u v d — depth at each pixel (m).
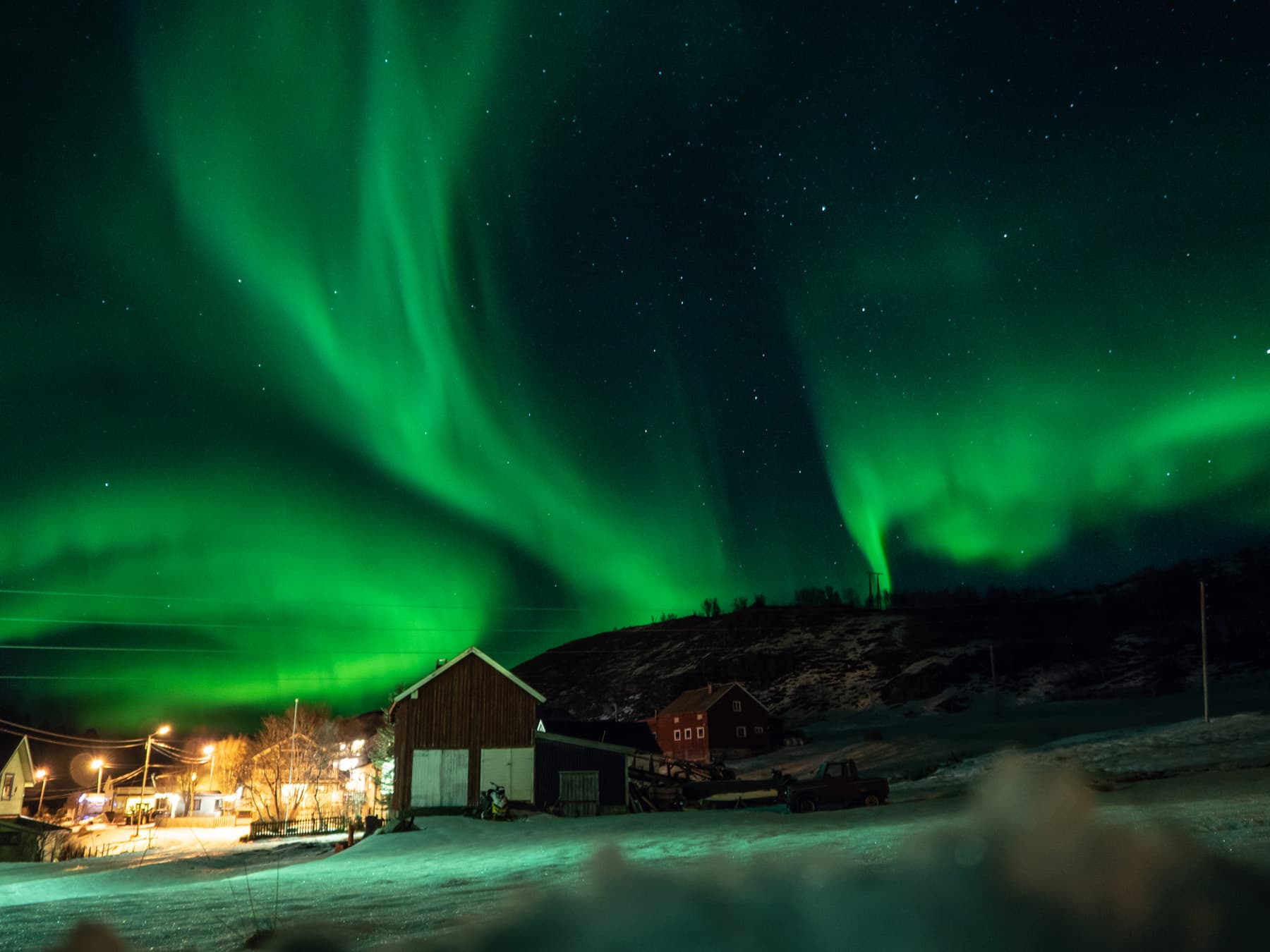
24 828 41.47
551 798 37.50
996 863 3.04
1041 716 63.44
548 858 16.34
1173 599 95.31
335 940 5.41
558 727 62.62
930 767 41.81
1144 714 55.56
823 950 2.53
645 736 63.28
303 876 16.97
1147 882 2.86
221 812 68.19
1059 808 3.35
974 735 55.75
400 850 25.97
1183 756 30.12
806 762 57.44
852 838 14.41
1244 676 68.56
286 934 5.88
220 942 6.13
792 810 28.55
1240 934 2.47
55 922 8.66
